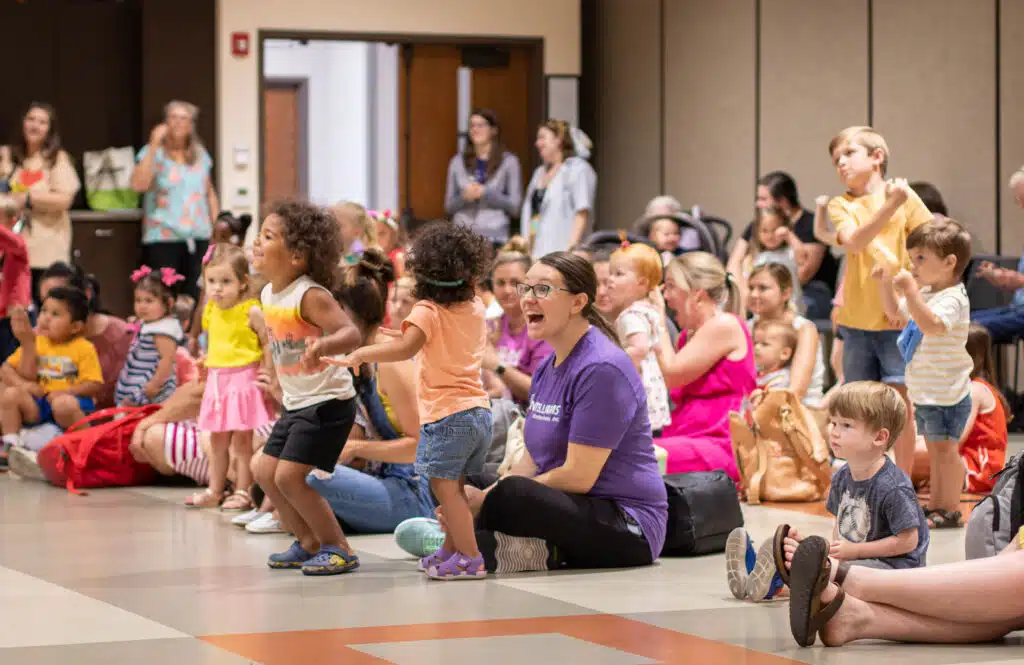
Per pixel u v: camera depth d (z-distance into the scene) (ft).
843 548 14.71
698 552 18.78
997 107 34.71
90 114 48.78
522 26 50.34
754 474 23.79
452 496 16.71
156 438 25.85
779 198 36.09
